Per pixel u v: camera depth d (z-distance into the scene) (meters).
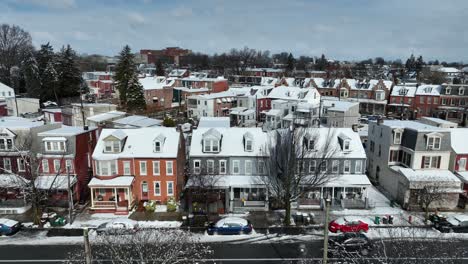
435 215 35.62
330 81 106.12
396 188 41.12
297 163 36.53
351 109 73.81
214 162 40.62
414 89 94.31
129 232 29.84
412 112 93.88
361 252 29.16
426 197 35.31
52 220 35.53
